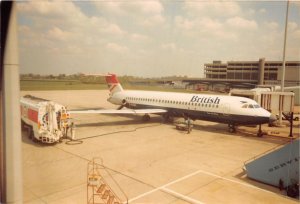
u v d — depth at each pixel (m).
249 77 84.81
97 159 20.59
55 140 24.38
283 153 16.02
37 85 113.44
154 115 43.38
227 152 23.08
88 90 109.06
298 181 15.27
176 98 34.41
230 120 29.27
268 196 15.00
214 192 15.30
